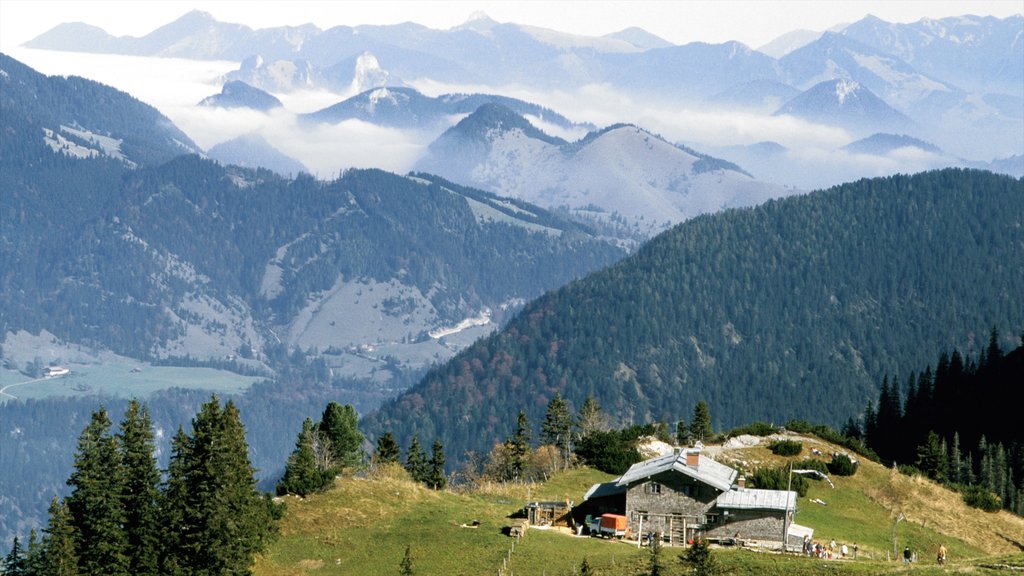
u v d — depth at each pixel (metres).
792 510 117.25
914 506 146.75
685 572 100.69
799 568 100.75
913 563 106.31
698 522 117.31
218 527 103.75
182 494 105.75
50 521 101.50
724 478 121.12
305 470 134.00
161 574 104.25
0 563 105.88
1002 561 102.44
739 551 108.62
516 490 141.88
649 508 118.88
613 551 111.56
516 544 113.62
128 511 107.12
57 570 98.94
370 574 108.56
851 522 135.12
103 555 103.62
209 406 108.19
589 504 125.25
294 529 118.31
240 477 110.81
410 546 114.19
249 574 106.38
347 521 120.69
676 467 117.81
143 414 110.94
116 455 106.50
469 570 107.81
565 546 113.62
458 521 122.25
